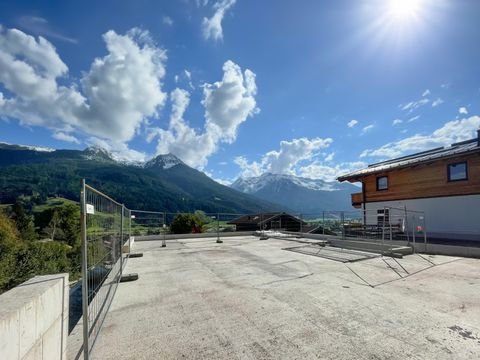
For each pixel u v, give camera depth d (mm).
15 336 1193
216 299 3863
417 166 12617
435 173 11867
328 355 2322
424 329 2818
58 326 1809
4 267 10312
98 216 3064
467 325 2920
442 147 14359
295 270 5762
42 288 1619
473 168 10531
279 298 3869
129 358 2301
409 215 12648
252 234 16125
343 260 6879
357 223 12062
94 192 2818
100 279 3225
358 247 9211
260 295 4016
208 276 5312
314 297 3896
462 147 12461
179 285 4664
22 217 39375
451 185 11234
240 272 5633
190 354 2361
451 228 11109
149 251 9102
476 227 10320
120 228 5379
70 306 3709
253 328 2881
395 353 2348
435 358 2264
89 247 2680
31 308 1370
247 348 2461
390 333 2730
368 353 2350
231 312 3348
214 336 2703
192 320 3115
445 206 11406
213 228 17344
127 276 5047
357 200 16344
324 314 3246
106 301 3578
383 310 3367
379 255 7590
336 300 3758
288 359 2270
